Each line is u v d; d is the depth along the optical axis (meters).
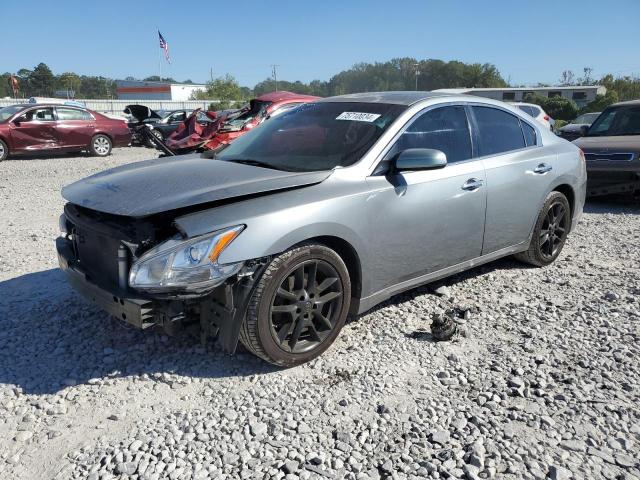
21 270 5.18
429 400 3.06
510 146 4.76
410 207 3.77
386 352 3.59
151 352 3.57
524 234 4.89
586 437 2.74
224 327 3.10
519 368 3.36
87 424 2.86
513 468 2.51
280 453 2.63
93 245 3.34
